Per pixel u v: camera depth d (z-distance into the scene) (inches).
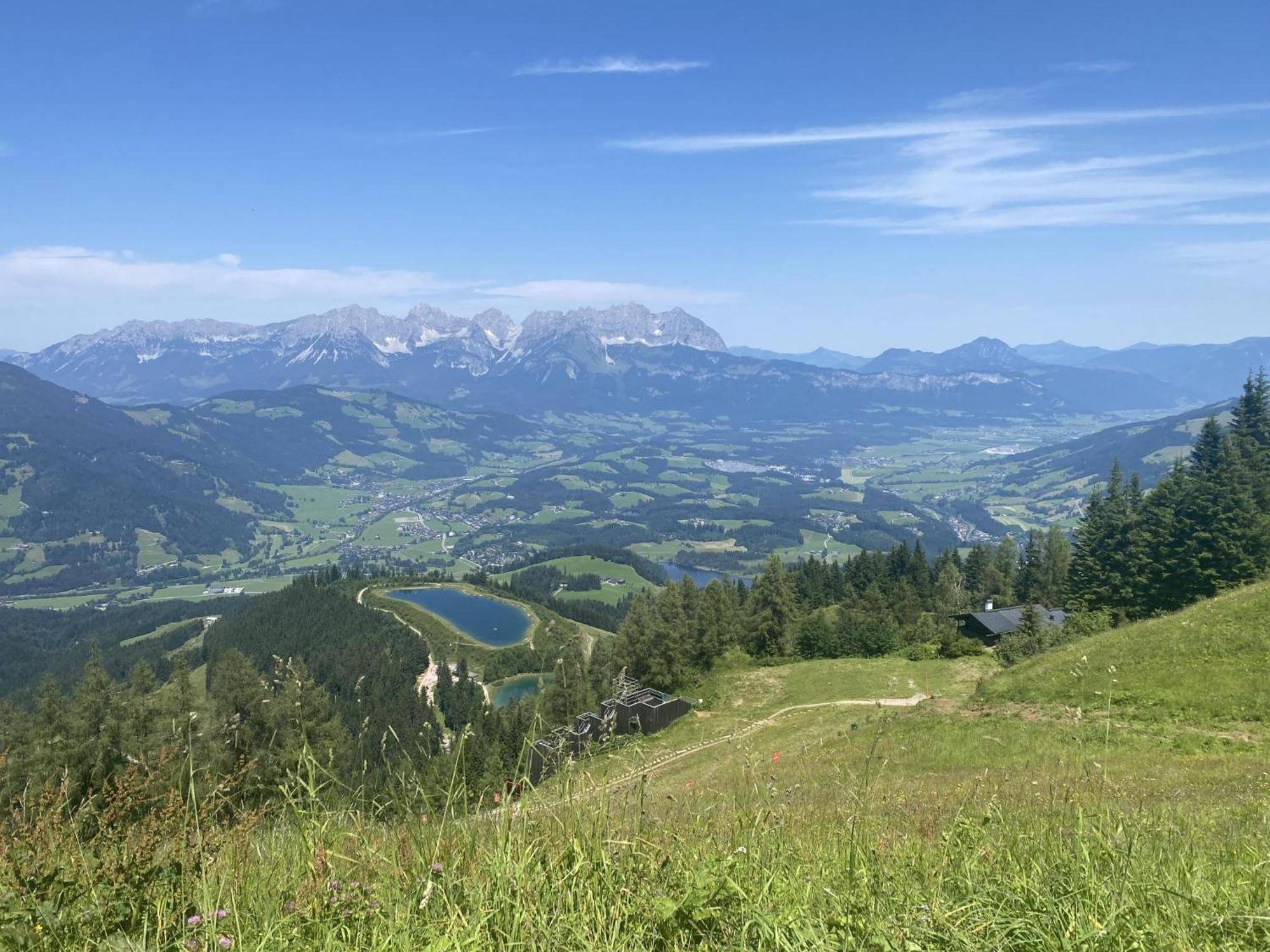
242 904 155.1
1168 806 355.6
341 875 169.2
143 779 182.1
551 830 187.3
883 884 186.4
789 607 2815.0
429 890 152.8
